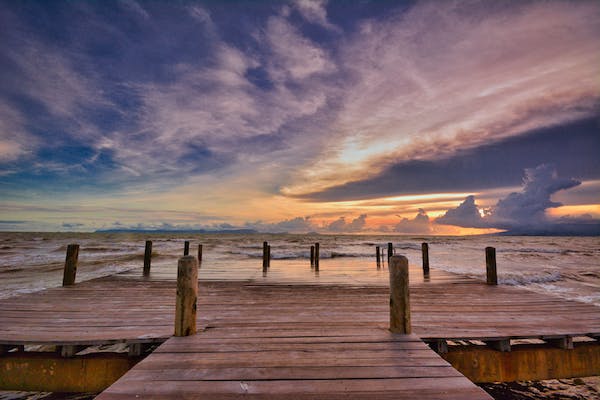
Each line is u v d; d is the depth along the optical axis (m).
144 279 8.30
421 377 2.67
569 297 13.71
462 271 21.06
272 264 13.02
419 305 5.52
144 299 5.91
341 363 2.94
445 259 30.80
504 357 4.08
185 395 2.39
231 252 33.81
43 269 20.30
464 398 2.35
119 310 5.08
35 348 7.14
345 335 3.70
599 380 6.26
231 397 2.37
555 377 4.10
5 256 28.67
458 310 5.16
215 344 3.40
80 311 5.01
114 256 28.69
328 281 8.28
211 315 4.77
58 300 5.81
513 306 5.45
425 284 7.76
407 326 3.75
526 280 17.78
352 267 11.86
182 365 2.88
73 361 3.86
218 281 8.29
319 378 2.65
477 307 5.37
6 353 3.96
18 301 5.71
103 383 3.83
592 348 4.22
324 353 3.16
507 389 5.97
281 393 2.43
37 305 5.41
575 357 4.18
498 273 19.69
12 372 3.87
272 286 7.50
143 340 3.72
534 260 30.94
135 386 2.50
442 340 3.89
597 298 13.52
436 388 2.49
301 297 6.22
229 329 3.96
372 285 7.62
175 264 12.41
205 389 2.47
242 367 2.85
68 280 7.41
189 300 3.70
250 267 11.67
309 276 9.24
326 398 2.36
